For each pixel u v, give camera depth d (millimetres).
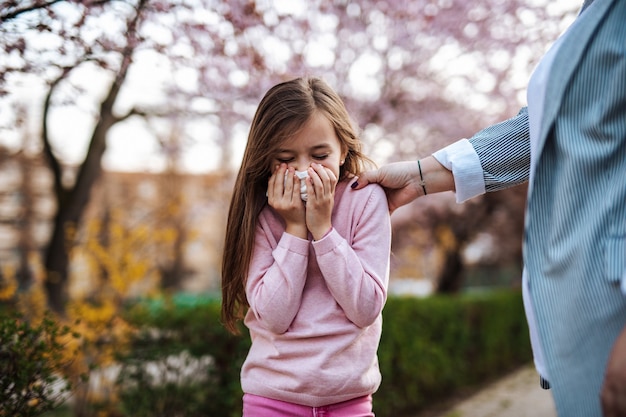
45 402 2412
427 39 5117
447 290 9984
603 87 1304
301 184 1747
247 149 1842
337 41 4918
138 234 5676
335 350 1683
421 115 5836
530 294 1378
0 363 2301
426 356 5711
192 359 3783
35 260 7441
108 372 3967
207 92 4555
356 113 5223
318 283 1781
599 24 1322
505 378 7594
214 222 19828
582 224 1299
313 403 1675
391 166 1952
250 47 3582
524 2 4504
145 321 3908
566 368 1302
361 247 1776
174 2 2811
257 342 1800
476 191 1901
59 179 7355
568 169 1325
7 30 2373
